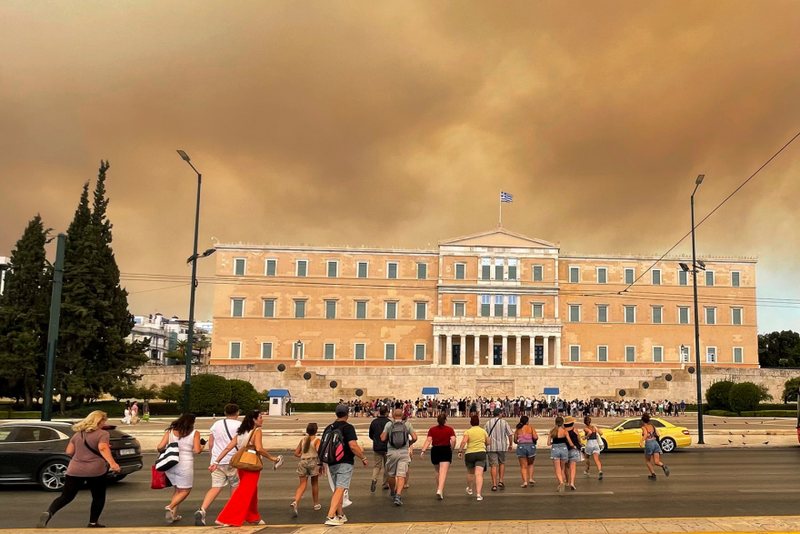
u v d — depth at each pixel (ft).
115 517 58.80
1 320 240.32
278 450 128.57
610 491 72.43
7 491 75.20
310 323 381.81
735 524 48.37
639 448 129.49
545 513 58.90
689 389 320.91
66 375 234.17
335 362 379.35
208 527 49.80
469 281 384.88
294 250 386.93
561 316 387.14
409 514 59.16
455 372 330.54
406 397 328.49
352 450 53.31
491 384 330.95
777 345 501.97
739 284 391.04
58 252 112.27
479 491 67.05
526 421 78.33
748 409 270.05
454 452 128.77
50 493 73.61
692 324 387.34
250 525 51.57
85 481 51.26
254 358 377.30
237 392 237.45
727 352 385.09
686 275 392.27
